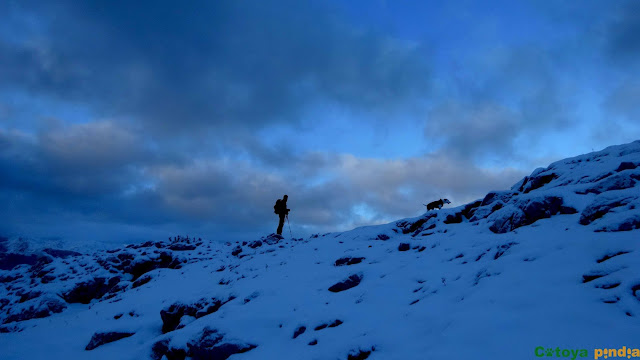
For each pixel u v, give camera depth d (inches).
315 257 638.5
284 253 740.0
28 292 937.5
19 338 616.1
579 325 192.7
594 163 528.4
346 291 396.2
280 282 502.0
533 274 267.9
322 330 312.5
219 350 326.0
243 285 526.0
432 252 458.3
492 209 581.0
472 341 210.4
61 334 609.9
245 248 989.8
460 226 581.9
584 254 272.4
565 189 442.3
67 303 896.3
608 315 193.6
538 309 220.4
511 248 333.7
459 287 304.7
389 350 239.1
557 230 354.3
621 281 214.2
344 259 545.0
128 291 845.8
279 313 376.5
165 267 1009.5
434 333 240.1
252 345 323.6
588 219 345.1
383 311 315.6
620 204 331.0
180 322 463.8
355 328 295.4
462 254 400.2
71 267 1152.2
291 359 277.0
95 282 947.3
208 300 493.0
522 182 641.6
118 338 523.2
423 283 352.5
